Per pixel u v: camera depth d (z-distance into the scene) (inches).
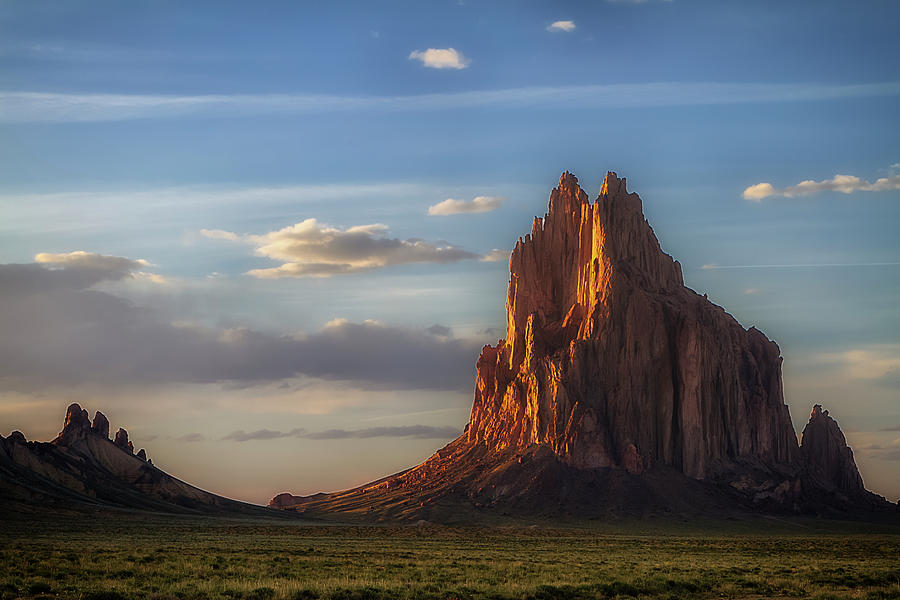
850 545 7603.4
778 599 3432.6
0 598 2871.6
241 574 3654.0
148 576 3474.4
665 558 5561.0
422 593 3184.1
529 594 3280.0
